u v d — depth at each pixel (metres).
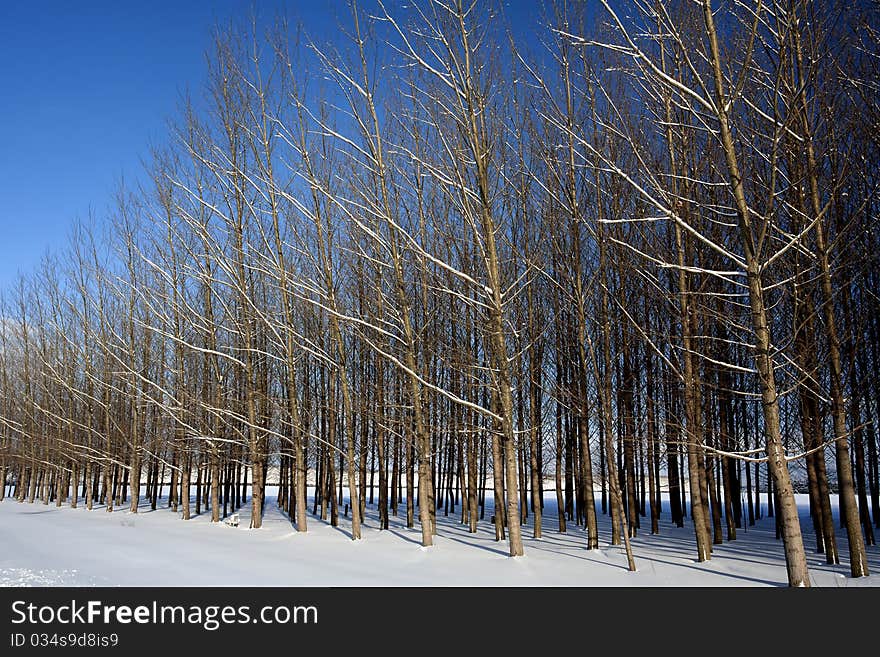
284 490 26.20
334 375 19.98
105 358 27.28
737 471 21.03
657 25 9.59
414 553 13.26
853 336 11.79
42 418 32.56
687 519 24.45
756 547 14.92
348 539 15.84
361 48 14.62
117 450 27.78
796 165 10.62
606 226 12.76
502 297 13.03
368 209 13.88
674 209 10.20
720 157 12.35
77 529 18.50
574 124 13.07
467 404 12.55
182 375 22.09
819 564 12.05
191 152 20.20
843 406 10.66
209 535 16.94
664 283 13.95
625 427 15.43
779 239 11.12
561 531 18.11
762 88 10.45
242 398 22.02
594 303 14.16
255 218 17.62
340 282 18.06
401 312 15.59
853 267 11.77
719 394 15.25
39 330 32.81
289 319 18.11
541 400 17.20
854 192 11.65
